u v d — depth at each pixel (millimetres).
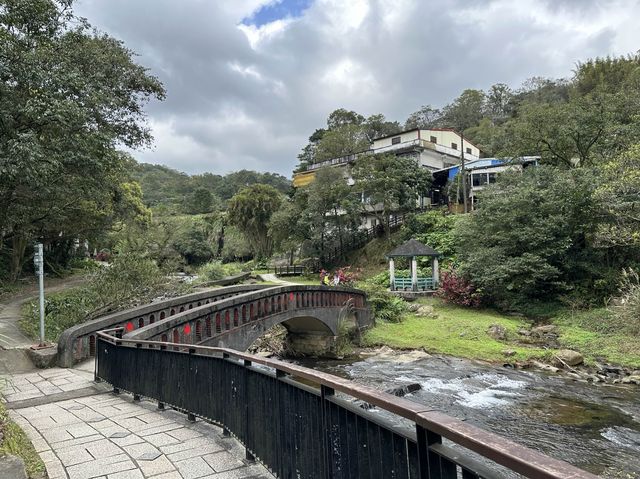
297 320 16953
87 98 12312
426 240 32969
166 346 6500
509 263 21641
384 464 2172
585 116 25391
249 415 4074
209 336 10844
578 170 22266
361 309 20109
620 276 19891
